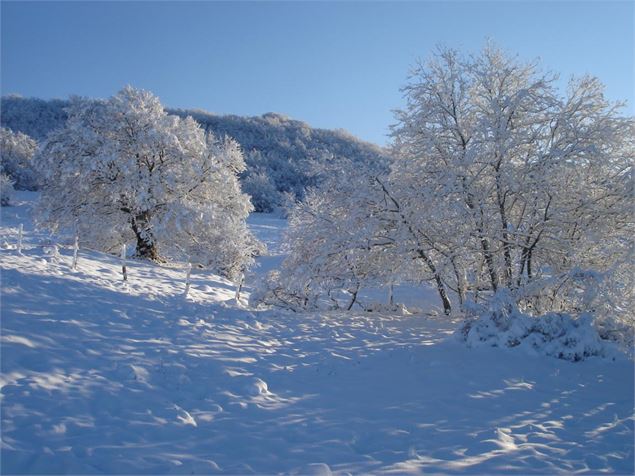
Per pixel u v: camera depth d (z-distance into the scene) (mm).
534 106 12195
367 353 10078
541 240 12672
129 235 23625
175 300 12867
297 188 91875
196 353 8695
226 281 20156
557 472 5273
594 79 12430
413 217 12586
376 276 13992
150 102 22672
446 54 13008
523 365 9328
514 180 12055
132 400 6418
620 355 10023
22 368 6758
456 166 12477
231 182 23188
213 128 140750
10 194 54406
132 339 8859
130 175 20797
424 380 8438
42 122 133375
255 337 10500
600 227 11898
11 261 12758
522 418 6984
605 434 6461
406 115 13570
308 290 14578
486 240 12766
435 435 6230
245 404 6777
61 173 21250
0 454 4637
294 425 6273
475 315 11328
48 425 5406
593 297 10453
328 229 13641
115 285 12875
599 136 11719
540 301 12211
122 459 4840
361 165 13734
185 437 5617
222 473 4758
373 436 6094
